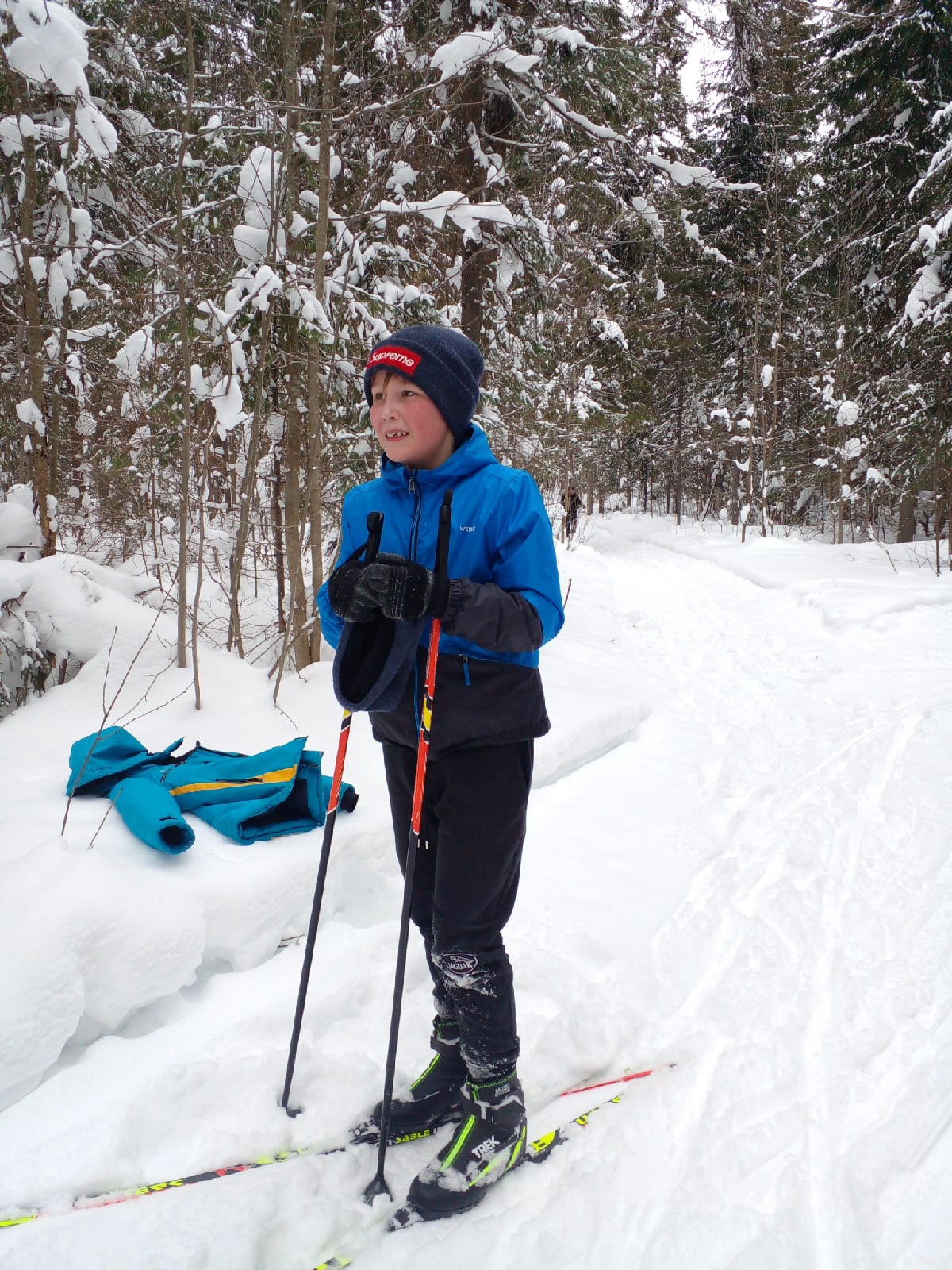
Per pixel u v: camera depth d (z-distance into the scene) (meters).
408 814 1.79
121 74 4.93
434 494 1.65
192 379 4.26
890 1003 2.20
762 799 3.71
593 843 3.29
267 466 5.57
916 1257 1.46
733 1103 1.87
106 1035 2.05
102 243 5.39
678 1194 1.62
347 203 5.20
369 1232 1.57
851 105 14.23
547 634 1.57
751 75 16.58
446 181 7.17
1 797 2.87
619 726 4.64
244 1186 1.63
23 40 3.84
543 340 8.22
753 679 6.27
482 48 5.00
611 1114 1.85
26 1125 1.76
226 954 2.34
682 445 25.27
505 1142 1.66
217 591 6.26
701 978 2.37
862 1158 1.68
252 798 2.80
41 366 4.69
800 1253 1.47
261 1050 2.02
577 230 9.09
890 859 3.04
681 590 11.81
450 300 6.88
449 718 1.61
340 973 2.33
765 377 17.67
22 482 5.67
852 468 15.58
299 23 4.27
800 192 17.78
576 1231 1.54
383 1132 1.65
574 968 2.41
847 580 10.10
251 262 4.32
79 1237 1.49
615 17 7.42
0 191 5.00
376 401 1.65
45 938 1.95
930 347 11.48
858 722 4.82
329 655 5.21
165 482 5.36
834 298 16.00
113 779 2.93
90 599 4.36
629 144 7.41
